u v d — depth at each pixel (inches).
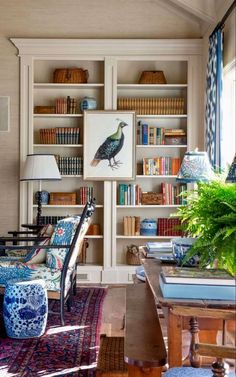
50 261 171.8
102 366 90.6
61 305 169.9
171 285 71.9
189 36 255.0
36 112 255.9
